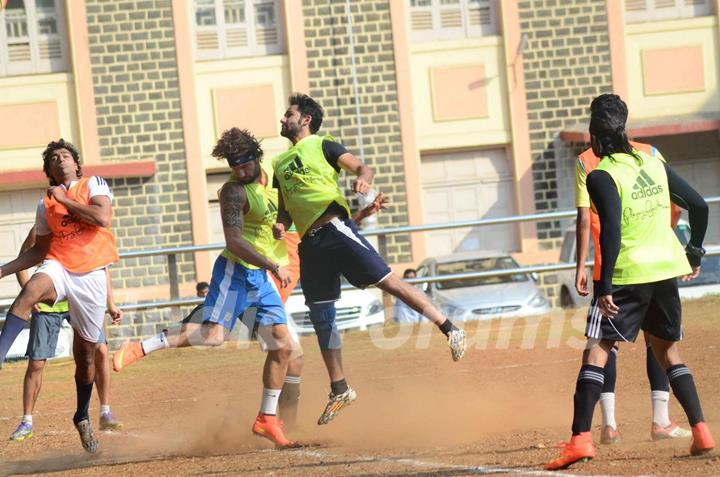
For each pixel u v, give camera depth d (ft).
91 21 287.89
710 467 67.00
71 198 90.48
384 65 293.64
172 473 81.92
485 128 296.10
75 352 93.50
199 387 140.97
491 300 217.56
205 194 289.33
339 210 93.71
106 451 97.91
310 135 94.99
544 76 296.71
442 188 298.97
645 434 85.30
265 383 92.48
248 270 93.04
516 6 295.89
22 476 86.33
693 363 126.93
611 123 71.72
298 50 290.97
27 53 288.92
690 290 217.15
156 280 286.87
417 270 243.60
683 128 287.48
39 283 89.20
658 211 71.87
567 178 295.89
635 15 299.38
